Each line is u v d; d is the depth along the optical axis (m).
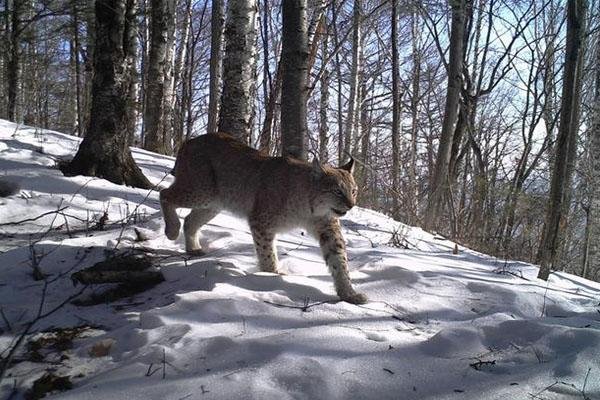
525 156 6.55
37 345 1.49
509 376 1.28
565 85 2.42
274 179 2.17
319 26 4.79
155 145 6.18
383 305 1.82
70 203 2.96
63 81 11.82
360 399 1.17
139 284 1.98
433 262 2.53
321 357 1.31
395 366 1.31
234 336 1.46
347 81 7.92
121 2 3.42
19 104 8.29
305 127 3.03
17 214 2.79
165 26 6.25
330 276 2.13
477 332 1.53
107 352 1.44
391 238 3.19
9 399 1.23
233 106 3.78
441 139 5.02
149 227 2.71
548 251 2.50
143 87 8.58
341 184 2.05
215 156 2.44
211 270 2.02
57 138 4.50
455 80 5.00
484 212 4.85
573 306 1.94
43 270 2.11
